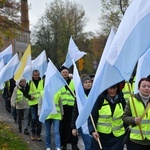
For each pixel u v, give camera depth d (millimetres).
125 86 9977
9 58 17344
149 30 5555
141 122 6309
